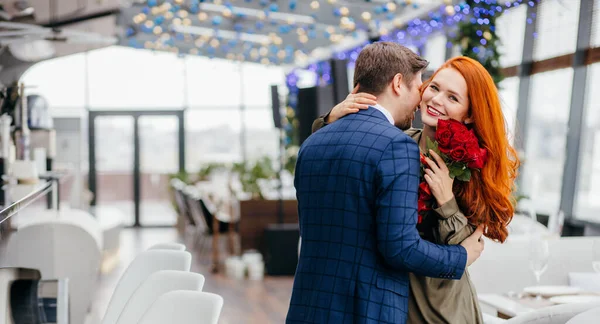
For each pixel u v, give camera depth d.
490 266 4.46
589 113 7.59
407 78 2.17
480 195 2.16
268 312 6.75
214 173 13.27
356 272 2.01
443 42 9.61
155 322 1.80
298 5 10.95
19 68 9.32
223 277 8.82
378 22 10.72
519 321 2.37
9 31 7.18
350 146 2.04
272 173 9.98
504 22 8.78
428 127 2.31
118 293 2.69
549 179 8.21
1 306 3.02
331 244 2.04
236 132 15.76
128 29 12.33
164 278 2.26
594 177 7.54
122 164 15.54
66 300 3.99
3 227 2.96
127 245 12.05
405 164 1.98
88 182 15.41
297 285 2.12
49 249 4.95
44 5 10.27
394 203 1.95
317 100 9.05
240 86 15.74
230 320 6.43
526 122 8.57
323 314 2.02
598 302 2.37
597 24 7.35
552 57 8.02
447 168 2.12
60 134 14.97
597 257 4.61
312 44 13.41
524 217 6.41
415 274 2.19
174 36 13.52
